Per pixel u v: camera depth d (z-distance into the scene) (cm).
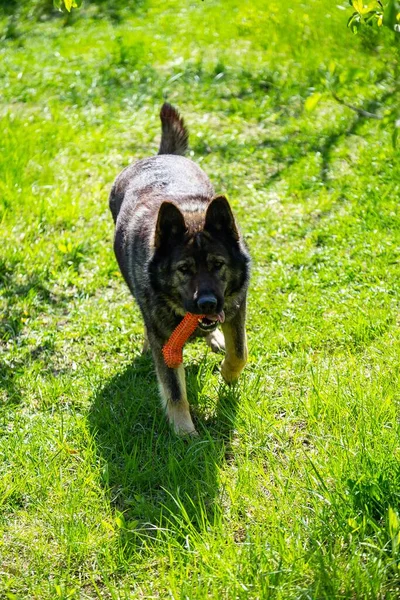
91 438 458
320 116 906
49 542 393
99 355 565
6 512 416
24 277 667
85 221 752
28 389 527
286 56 1072
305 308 578
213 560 348
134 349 567
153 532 389
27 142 902
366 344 527
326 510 363
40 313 627
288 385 497
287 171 802
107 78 1101
